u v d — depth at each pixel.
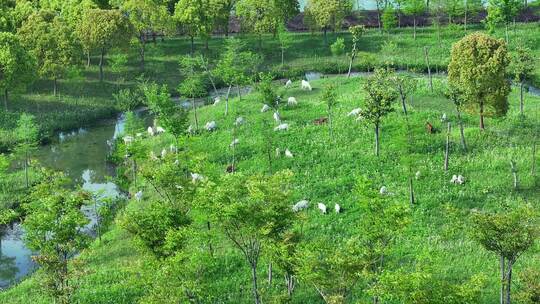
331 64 128.88
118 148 88.38
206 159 73.00
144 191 80.19
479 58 79.62
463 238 62.19
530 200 68.25
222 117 96.81
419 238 62.72
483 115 83.19
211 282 57.91
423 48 130.25
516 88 104.94
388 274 43.12
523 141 80.69
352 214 67.69
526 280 49.50
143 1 128.12
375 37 138.75
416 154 76.56
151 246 53.16
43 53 113.44
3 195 81.50
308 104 97.69
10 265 69.44
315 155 80.81
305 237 63.97
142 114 114.25
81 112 111.56
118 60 119.25
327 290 47.22
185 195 59.25
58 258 54.50
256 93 108.00
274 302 50.12
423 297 41.88
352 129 86.44
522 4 143.75
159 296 47.22
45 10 121.12
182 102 115.88
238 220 46.97
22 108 109.38
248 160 81.75
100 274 60.53
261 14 132.88
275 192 48.06
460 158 77.50
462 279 56.03
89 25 119.31
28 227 54.16
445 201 69.00
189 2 129.12
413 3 133.62
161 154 86.12
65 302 52.28
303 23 151.62
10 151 96.69
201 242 56.47
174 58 133.12
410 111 90.12
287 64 130.00
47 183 66.62
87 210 79.56
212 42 141.50
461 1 140.38
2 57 101.50
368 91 80.69
